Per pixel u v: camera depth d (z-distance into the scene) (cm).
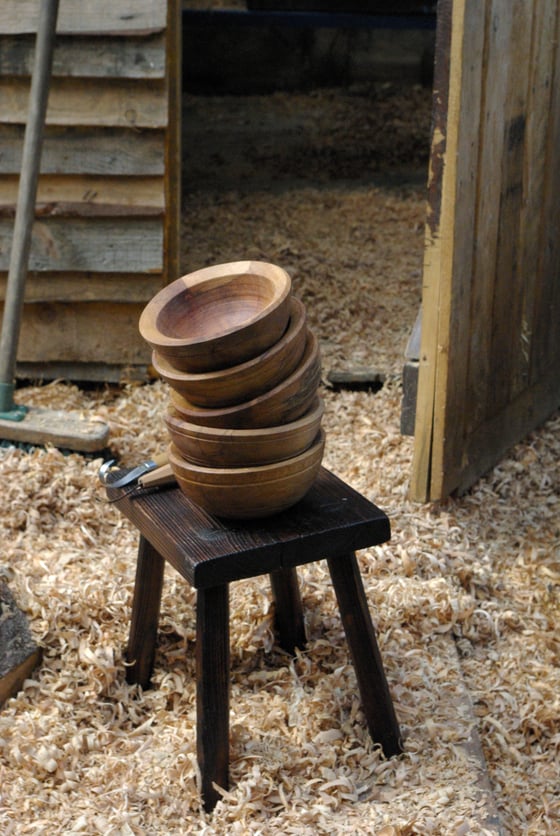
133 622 265
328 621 292
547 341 405
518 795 263
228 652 229
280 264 525
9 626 271
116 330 424
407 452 385
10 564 305
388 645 288
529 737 280
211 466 220
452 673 281
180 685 272
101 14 380
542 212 375
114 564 307
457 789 241
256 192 640
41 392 421
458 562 331
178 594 297
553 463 395
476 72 310
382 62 855
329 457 383
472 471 370
